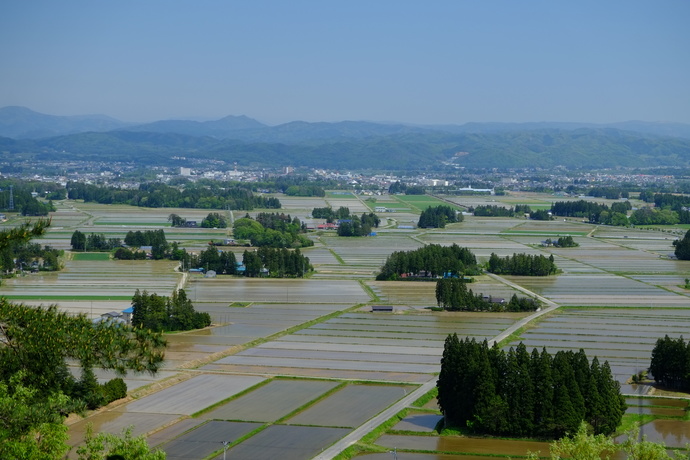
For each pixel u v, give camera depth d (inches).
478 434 5851.4
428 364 7741.1
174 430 5728.3
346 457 5246.1
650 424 6028.5
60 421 3533.5
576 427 5718.5
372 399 6604.3
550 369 5910.4
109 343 3774.6
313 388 6899.6
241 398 6574.8
